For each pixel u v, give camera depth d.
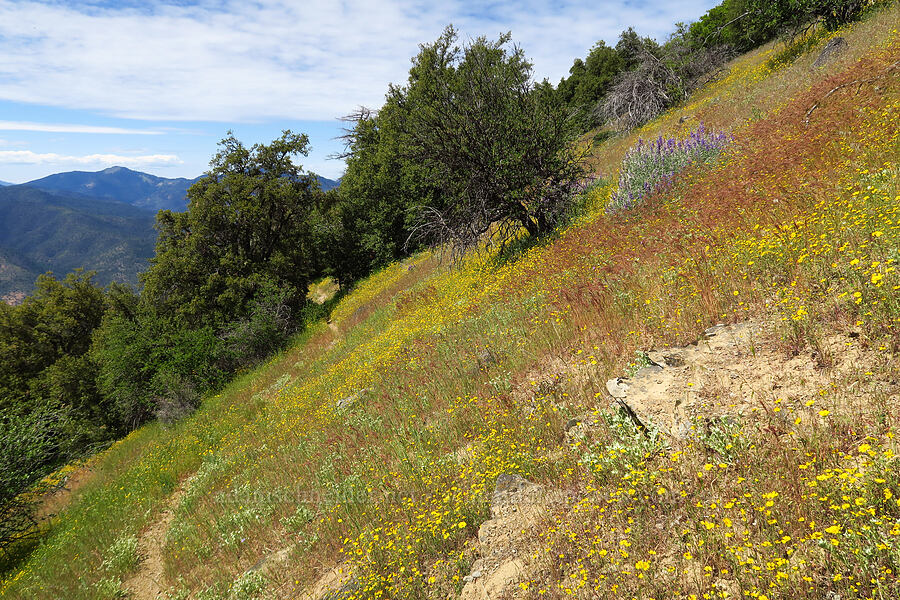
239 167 39.03
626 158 14.02
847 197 5.41
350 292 34.78
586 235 10.78
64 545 10.78
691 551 2.88
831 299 4.19
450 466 5.82
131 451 19.09
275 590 5.71
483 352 8.41
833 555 2.40
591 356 5.61
